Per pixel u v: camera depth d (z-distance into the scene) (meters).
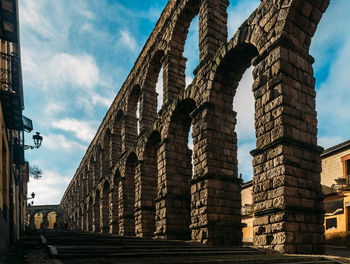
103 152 40.00
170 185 19.39
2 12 11.53
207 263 7.01
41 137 20.70
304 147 11.56
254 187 12.14
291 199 10.66
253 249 10.87
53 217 93.38
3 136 14.13
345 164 22.77
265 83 12.34
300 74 12.20
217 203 15.15
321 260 8.42
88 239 13.00
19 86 15.34
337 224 21.77
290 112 11.47
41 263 6.58
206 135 15.87
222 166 15.84
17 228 20.31
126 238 16.09
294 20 12.13
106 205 37.44
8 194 15.20
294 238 10.36
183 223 19.12
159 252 9.27
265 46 12.66
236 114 17.00
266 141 11.88
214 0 18.31
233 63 15.84
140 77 27.45
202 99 16.84
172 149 20.14
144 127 25.06
